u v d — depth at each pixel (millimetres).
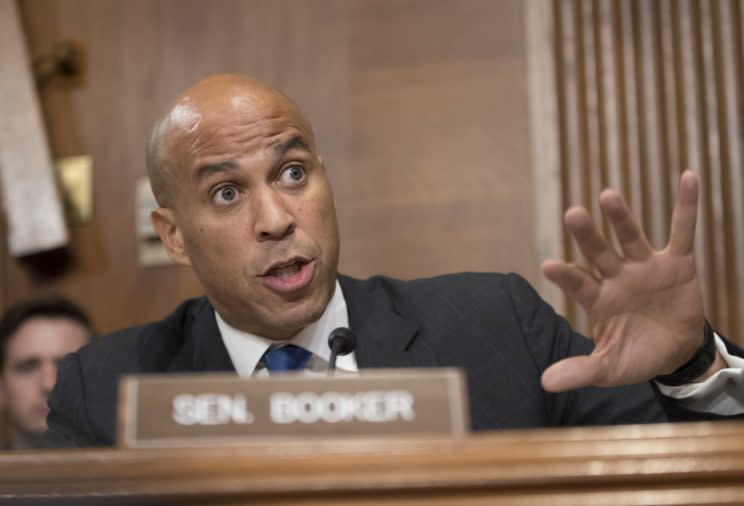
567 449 1111
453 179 3508
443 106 3551
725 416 1789
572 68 3426
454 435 1225
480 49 3551
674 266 1633
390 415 1251
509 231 3436
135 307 3697
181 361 2191
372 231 3539
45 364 3355
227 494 1130
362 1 3674
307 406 1252
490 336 2119
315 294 2033
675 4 3426
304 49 3697
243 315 2080
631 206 3355
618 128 3387
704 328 1772
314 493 1120
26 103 3742
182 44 3795
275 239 2000
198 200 2049
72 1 3891
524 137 3473
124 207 3754
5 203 3717
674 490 1099
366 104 3617
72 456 1188
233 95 2062
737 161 3326
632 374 1627
